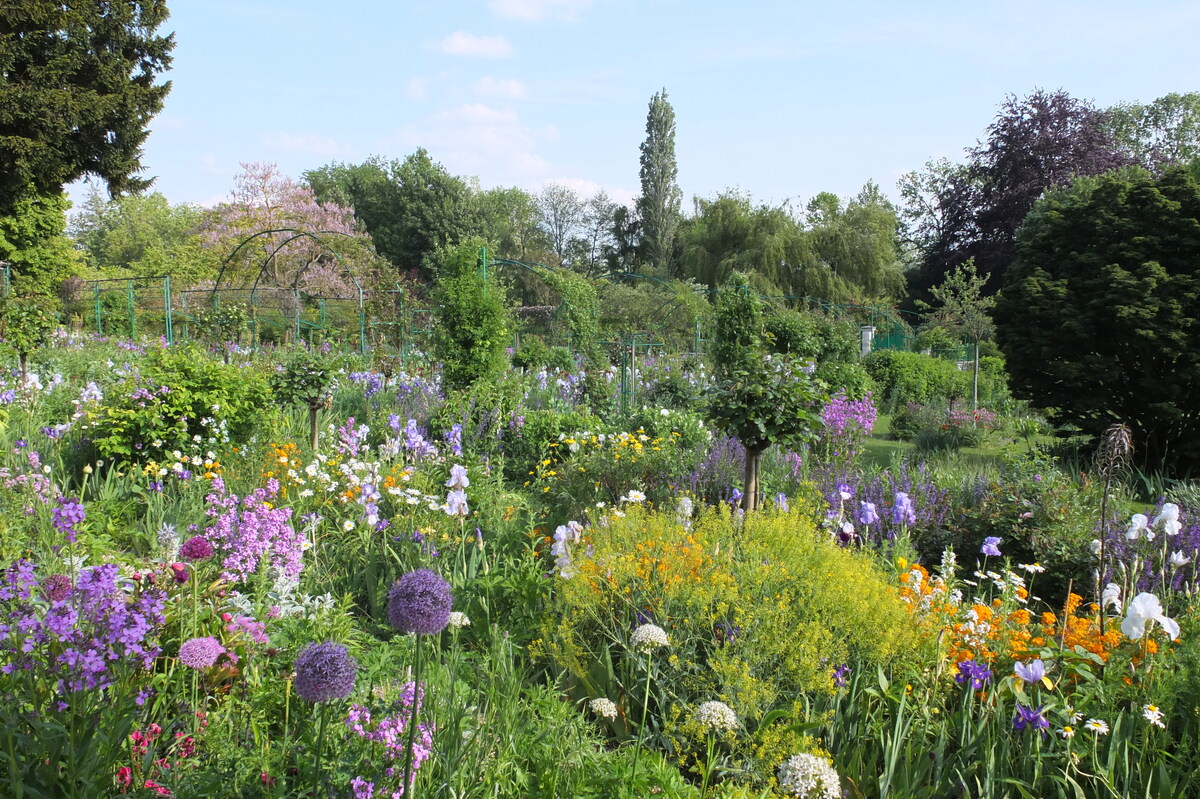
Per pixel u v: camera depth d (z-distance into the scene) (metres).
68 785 2.09
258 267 31.98
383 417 9.84
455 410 9.65
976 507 6.90
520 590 4.33
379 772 2.39
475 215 46.31
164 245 60.03
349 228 34.53
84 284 27.92
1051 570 5.98
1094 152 33.75
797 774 2.49
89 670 2.29
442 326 11.53
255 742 2.62
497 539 5.43
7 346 11.29
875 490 7.05
